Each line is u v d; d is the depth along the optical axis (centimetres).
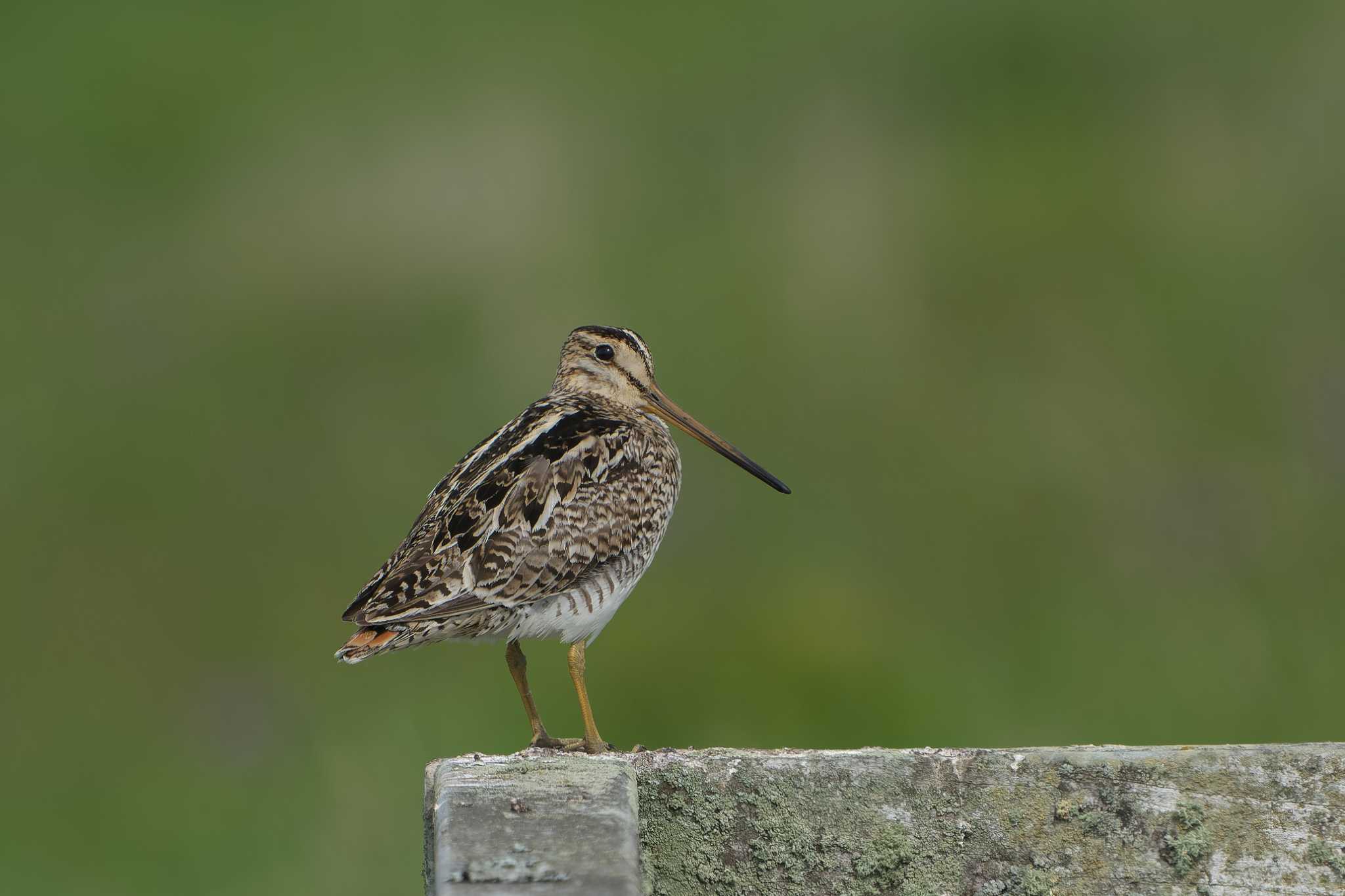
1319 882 619
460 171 1983
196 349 1788
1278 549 1558
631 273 1822
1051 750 641
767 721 1366
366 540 1588
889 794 636
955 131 2098
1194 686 1402
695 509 1612
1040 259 1877
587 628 848
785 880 634
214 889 1223
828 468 1650
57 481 1634
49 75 2203
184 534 1602
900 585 1517
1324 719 1361
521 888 507
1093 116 2130
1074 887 626
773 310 1784
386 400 1714
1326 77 2195
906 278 1841
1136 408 1717
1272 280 1859
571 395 962
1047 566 1541
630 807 579
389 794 1317
